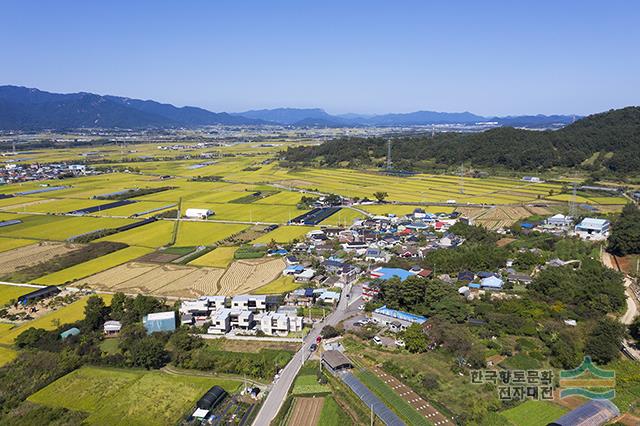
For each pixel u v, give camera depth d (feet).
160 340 259.60
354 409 192.34
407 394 199.72
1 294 331.98
